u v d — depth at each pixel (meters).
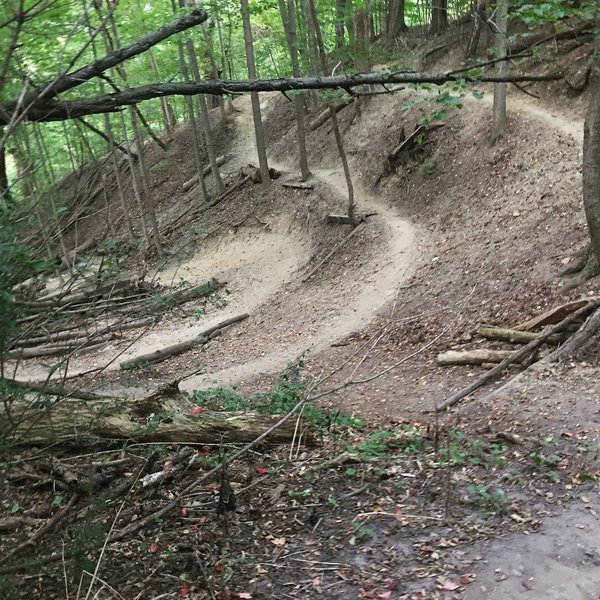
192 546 4.66
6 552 4.18
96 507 4.27
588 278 10.95
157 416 6.62
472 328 11.65
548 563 4.20
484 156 19.03
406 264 16.45
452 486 5.42
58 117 4.22
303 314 16.11
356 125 25.83
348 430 7.74
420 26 30.30
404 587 4.05
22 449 5.31
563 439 6.34
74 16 3.88
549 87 20.09
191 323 17.25
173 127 36.72
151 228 26.97
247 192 26.12
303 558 4.49
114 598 4.04
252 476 6.05
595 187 10.36
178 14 12.74
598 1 7.25
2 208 2.87
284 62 26.77
